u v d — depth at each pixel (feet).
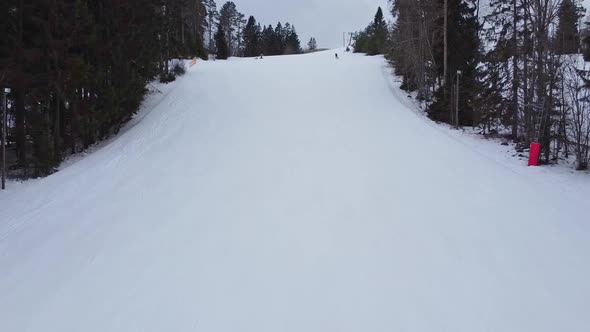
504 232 23.75
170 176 36.76
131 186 34.65
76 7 44.52
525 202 28.63
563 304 17.04
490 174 35.45
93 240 24.41
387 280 19.06
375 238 23.38
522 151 46.93
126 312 17.30
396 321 16.19
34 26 43.75
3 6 41.22
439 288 18.30
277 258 21.40
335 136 50.08
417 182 33.06
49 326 16.75
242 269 20.42
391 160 39.63
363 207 28.12
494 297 17.57
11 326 16.92
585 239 22.84
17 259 22.82
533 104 43.47
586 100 42.52
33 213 30.22
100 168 40.96
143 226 26.14
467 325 15.81
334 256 21.45
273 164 39.42
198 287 18.94
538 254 21.17
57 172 41.27
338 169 37.09
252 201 29.99
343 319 16.42
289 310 17.07
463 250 21.71
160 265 21.09
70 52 48.78
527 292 17.89
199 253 22.21
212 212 28.09
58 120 46.60
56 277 20.54
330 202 29.27
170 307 17.51
